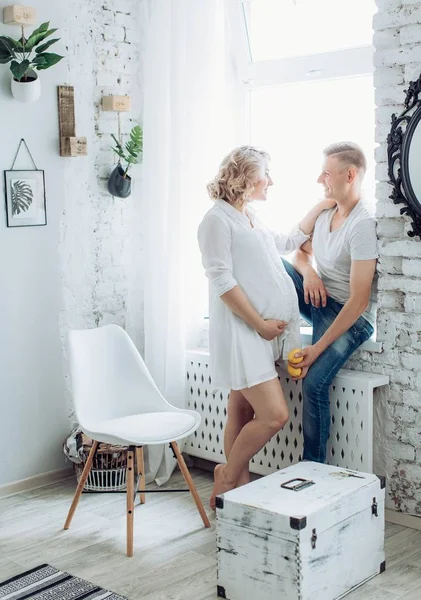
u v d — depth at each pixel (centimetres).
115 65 392
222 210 318
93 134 387
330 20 347
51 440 381
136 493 329
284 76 364
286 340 327
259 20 371
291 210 372
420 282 307
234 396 337
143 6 396
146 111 379
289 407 343
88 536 316
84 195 384
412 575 280
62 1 369
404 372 317
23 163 360
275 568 251
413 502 320
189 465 402
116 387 340
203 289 399
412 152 300
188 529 323
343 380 321
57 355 380
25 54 354
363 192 324
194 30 370
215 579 279
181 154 371
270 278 317
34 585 274
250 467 364
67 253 380
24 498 361
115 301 401
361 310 314
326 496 261
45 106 366
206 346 400
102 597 264
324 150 322
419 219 301
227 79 384
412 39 300
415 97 299
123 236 401
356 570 270
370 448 315
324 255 327
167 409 339
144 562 292
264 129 380
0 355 359
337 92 349
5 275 358
